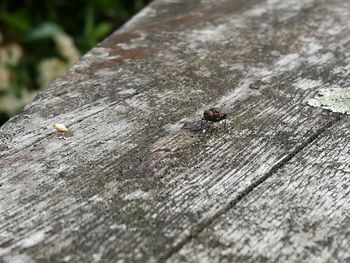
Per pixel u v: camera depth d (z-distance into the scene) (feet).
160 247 0.41
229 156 0.53
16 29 1.46
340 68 0.73
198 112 0.61
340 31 0.87
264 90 0.67
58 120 0.59
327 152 0.54
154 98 0.64
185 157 0.53
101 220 0.44
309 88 0.67
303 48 0.80
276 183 0.49
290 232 0.43
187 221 0.44
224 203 0.46
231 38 0.83
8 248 0.41
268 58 0.76
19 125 0.58
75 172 0.50
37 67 1.42
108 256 0.40
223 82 0.69
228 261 0.40
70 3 1.74
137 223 0.43
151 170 0.51
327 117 0.61
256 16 0.93
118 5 1.84
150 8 0.97
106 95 0.65
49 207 0.45
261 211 0.45
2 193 0.47
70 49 1.43
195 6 0.99
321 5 0.99
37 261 0.40
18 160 0.52
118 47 0.79
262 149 0.54
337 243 0.42
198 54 0.77
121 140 0.55
